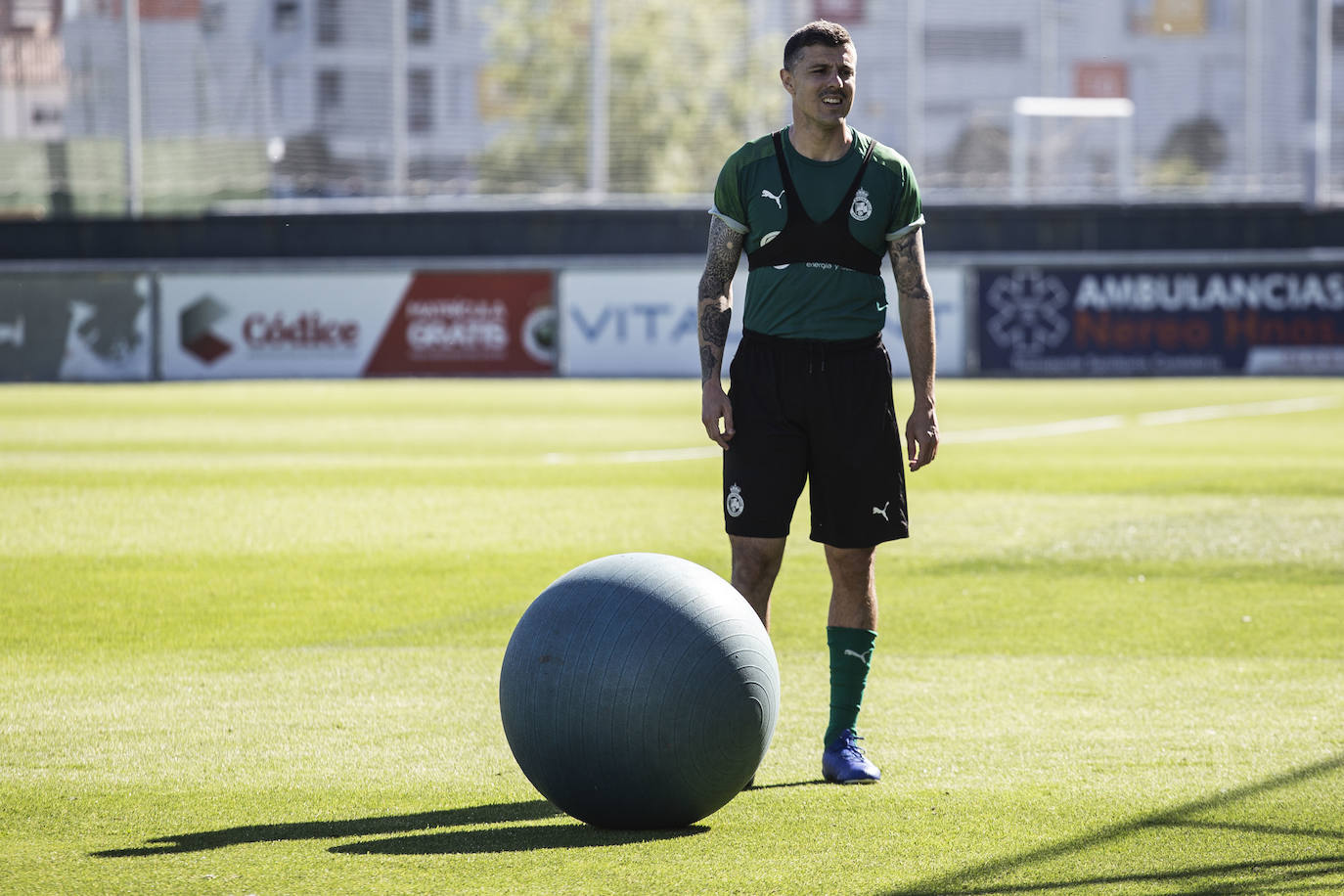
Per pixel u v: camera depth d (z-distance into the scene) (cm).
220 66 3806
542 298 3434
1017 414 2597
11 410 2694
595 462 1898
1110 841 517
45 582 1088
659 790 499
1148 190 4000
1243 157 4012
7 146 3762
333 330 3441
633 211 3612
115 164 3797
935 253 3628
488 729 687
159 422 2464
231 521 1392
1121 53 4016
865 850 507
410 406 2775
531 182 3922
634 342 3447
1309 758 631
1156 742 659
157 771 615
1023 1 3994
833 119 592
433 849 509
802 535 1336
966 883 474
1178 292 3394
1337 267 3384
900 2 3994
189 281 3419
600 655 498
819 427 605
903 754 641
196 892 467
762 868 489
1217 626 938
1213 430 2302
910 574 1128
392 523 1381
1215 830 529
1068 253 3625
